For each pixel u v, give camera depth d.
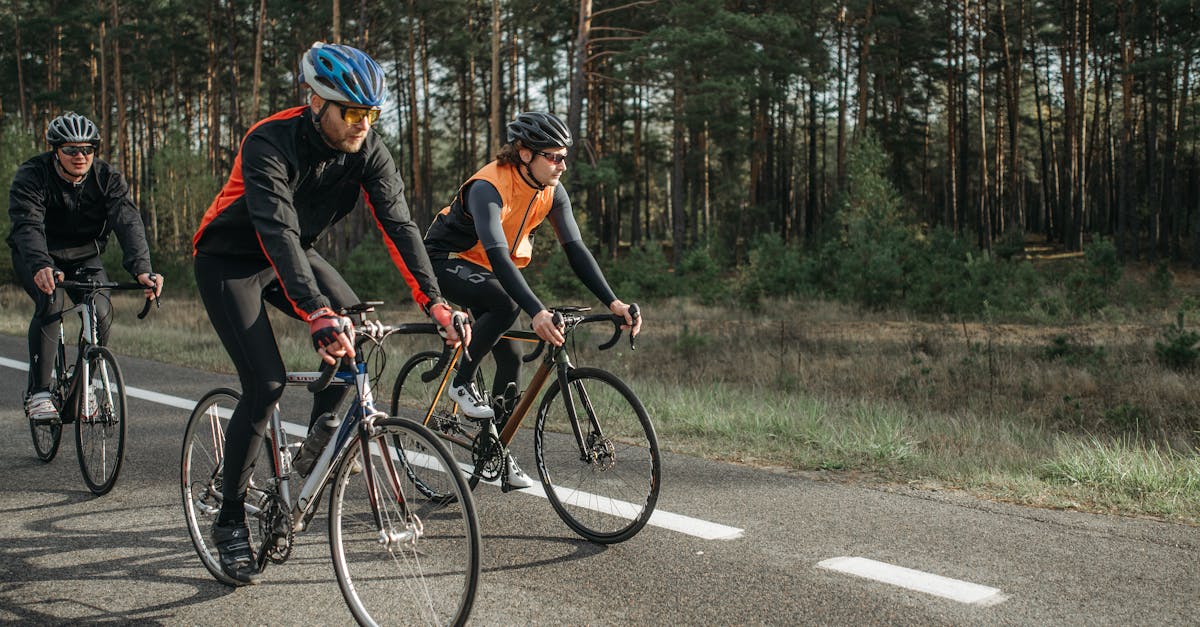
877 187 19.78
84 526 4.10
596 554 3.68
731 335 12.77
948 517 4.12
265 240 2.91
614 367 10.04
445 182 44.12
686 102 22.19
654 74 21.41
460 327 2.92
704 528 4.00
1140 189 44.88
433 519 3.73
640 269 18.61
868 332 13.41
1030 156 56.22
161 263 24.53
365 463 2.87
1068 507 4.25
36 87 47.38
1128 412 7.05
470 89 40.47
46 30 42.06
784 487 4.68
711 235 23.05
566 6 35.03
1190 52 32.38
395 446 2.83
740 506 4.34
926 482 4.74
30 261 4.57
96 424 4.63
